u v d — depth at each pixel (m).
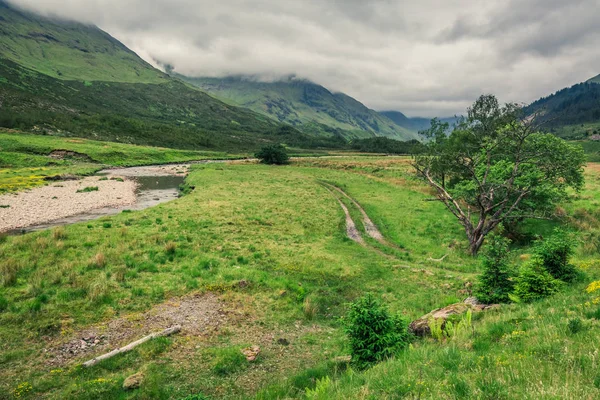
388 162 104.31
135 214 34.78
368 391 6.71
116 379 10.41
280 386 9.53
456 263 24.94
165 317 14.83
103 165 98.06
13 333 12.78
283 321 15.32
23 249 21.44
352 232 33.50
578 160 30.00
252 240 27.67
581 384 5.24
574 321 7.82
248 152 177.38
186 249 23.75
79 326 13.65
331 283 19.98
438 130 39.66
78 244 22.80
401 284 19.94
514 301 12.90
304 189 59.78
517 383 5.70
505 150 30.22
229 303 16.48
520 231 31.48
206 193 50.34
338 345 13.12
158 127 185.88
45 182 61.97
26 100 163.25
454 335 9.70
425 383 6.40
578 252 22.92
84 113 183.62
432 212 41.44
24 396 9.62
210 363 11.59
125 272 18.69
